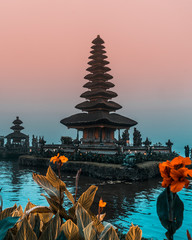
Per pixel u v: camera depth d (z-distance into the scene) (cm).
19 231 158
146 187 2180
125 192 1941
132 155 2670
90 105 5191
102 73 5388
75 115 5591
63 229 167
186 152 4266
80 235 170
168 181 113
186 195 1717
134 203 1554
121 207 1439
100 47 5697
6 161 5578
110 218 1198
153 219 1173
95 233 161
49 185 195
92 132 5253
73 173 3169
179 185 107
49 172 195
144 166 2733
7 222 163
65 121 5428
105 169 2697
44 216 228
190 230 995
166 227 138
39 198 1666
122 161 2906
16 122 7450
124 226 1061
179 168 115
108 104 5241
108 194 1856
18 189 2045
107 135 5266
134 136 5528
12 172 3381
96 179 2659
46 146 5362
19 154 6612
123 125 5416
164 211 141
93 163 2992
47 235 162
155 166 3056
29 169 3781
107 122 4884
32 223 192
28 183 2402
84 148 4338
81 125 5241
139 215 1254
